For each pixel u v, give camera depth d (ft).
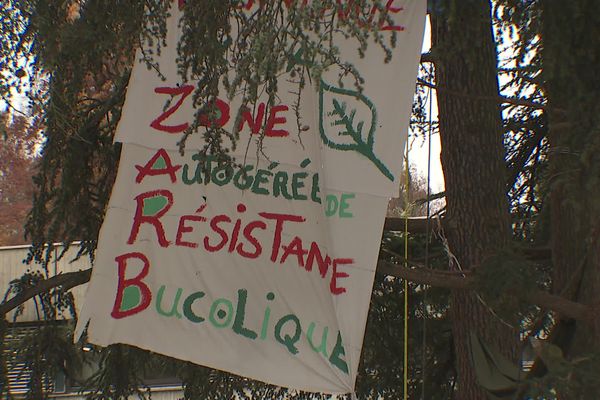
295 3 21.26
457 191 27.71
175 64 24.25
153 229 23.48
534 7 23.07
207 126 22.91
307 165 23.50
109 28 24.34
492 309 24.13
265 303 22.86
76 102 27.63
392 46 21.52
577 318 23.58
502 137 28.12
